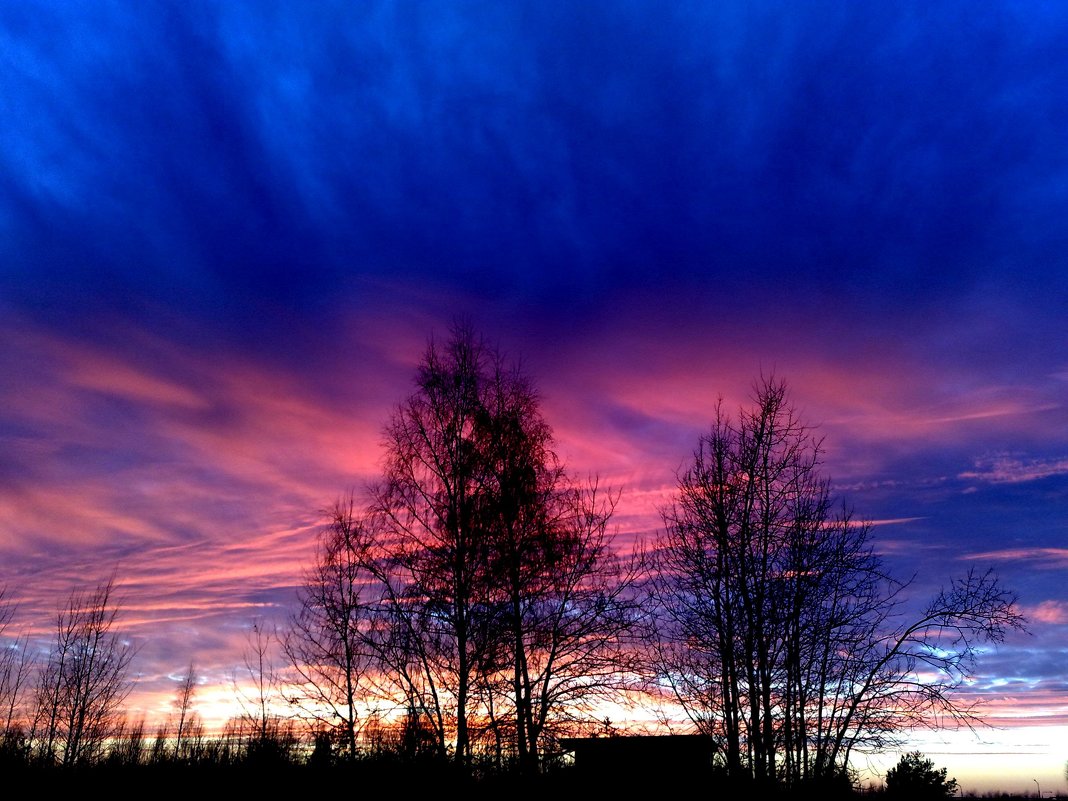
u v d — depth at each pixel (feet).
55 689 100.53
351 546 65.92
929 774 88.94
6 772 80.74
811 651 65.67
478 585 62.34
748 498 68.80
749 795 62.75
